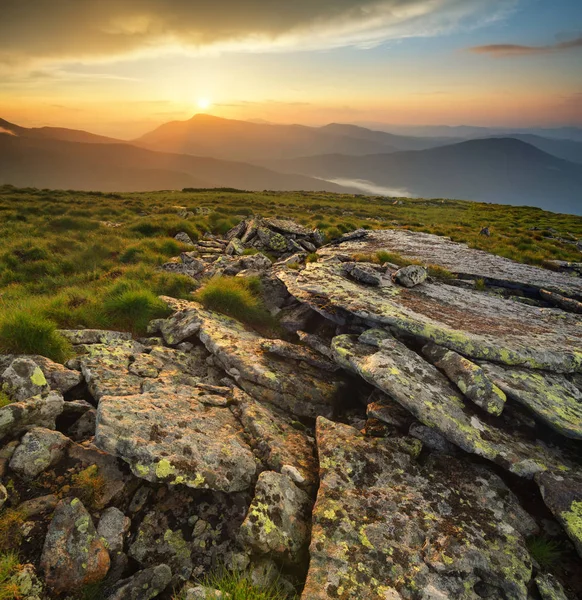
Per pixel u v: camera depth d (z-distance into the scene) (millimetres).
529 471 1500
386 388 1737
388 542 1274
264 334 2998
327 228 7633
